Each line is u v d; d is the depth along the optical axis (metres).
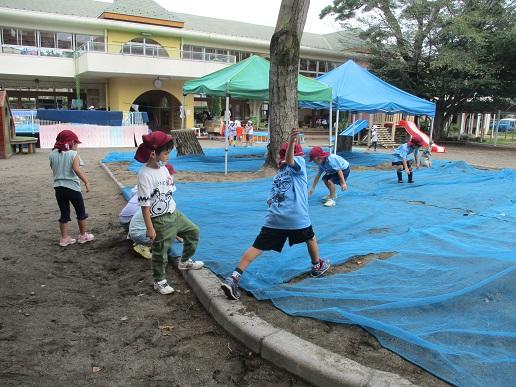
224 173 12.50
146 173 4.22
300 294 4.05
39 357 3.32
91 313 4.09
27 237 6.40
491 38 26.44
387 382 2.77
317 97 13.30
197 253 5.34
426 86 29.73
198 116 37.22
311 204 8.42
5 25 27.17
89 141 22.33
